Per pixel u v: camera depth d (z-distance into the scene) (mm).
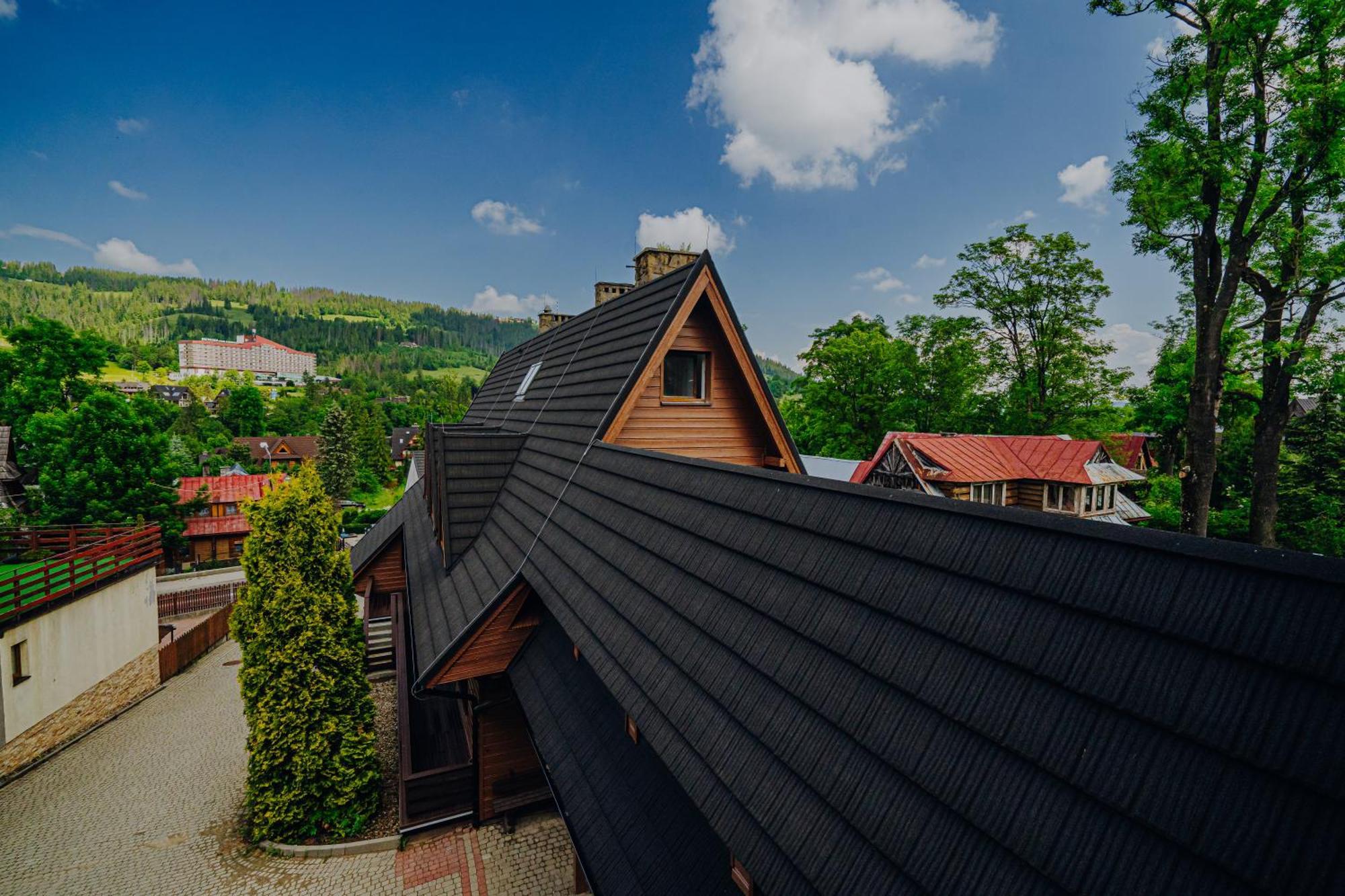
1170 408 29172
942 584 3311
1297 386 19047
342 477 63469
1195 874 1985
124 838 10391
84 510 28141
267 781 9820
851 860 2801
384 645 17734
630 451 7730
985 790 2592
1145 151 17109
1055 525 3014
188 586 30406
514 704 9562
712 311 10438
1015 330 32250
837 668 3506
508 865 8945
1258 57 15664
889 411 36000
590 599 6133
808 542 4297
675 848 4465
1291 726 2027
